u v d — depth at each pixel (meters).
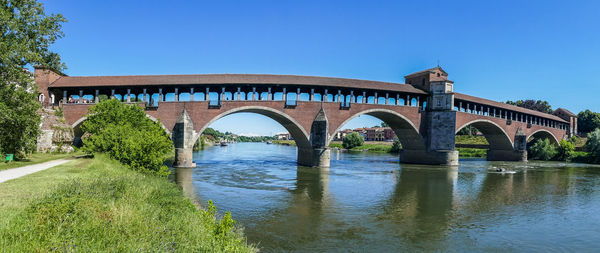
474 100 62.38
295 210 20.14
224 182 30.77
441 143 56.44
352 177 37.28
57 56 30.84
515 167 56.75
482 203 24.12
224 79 44.75
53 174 17.94
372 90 51.41
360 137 121.38
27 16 25.91
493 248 14.74
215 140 199.88
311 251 13.34
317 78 49.66
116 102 35.34
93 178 16.38
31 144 24.22
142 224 9.93
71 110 42.12
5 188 13.12
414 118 55.94
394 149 97.12
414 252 13.83
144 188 15.83
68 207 9.38
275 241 14.38
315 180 33.81
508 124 70.75
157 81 43.31
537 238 16.39
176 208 14.32
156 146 26.52
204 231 10.83
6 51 21.66
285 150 115.25
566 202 25.20
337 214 19.47
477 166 56.47
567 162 72.31
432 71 58.88
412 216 19.66
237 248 10.38
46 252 6.95
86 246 7.62
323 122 46.78
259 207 20.67
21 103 22.56
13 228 7.63
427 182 34.75
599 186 33.84
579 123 119.62
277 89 47.19
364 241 14.87
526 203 24.52
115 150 26.05
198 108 43.06
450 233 16.59
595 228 18.23
